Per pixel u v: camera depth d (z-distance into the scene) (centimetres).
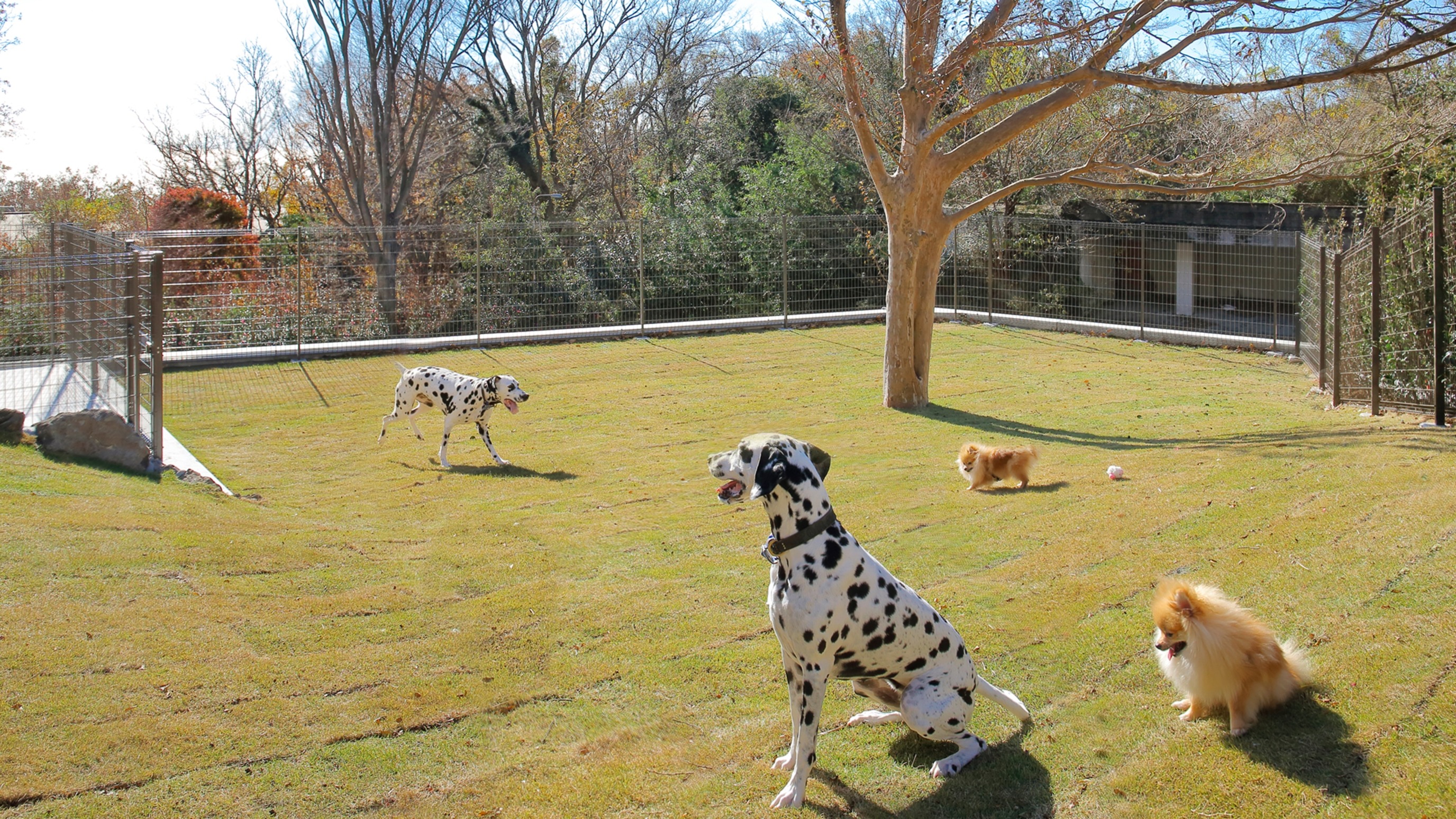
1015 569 720
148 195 3912
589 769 466
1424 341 1096
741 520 889
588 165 3519
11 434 970
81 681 519
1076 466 1045
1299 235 1848
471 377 1163
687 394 1574
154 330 996
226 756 466
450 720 514
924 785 439
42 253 1745
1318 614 564
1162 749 450
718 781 451
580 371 1783
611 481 1054
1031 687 528
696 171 3225
